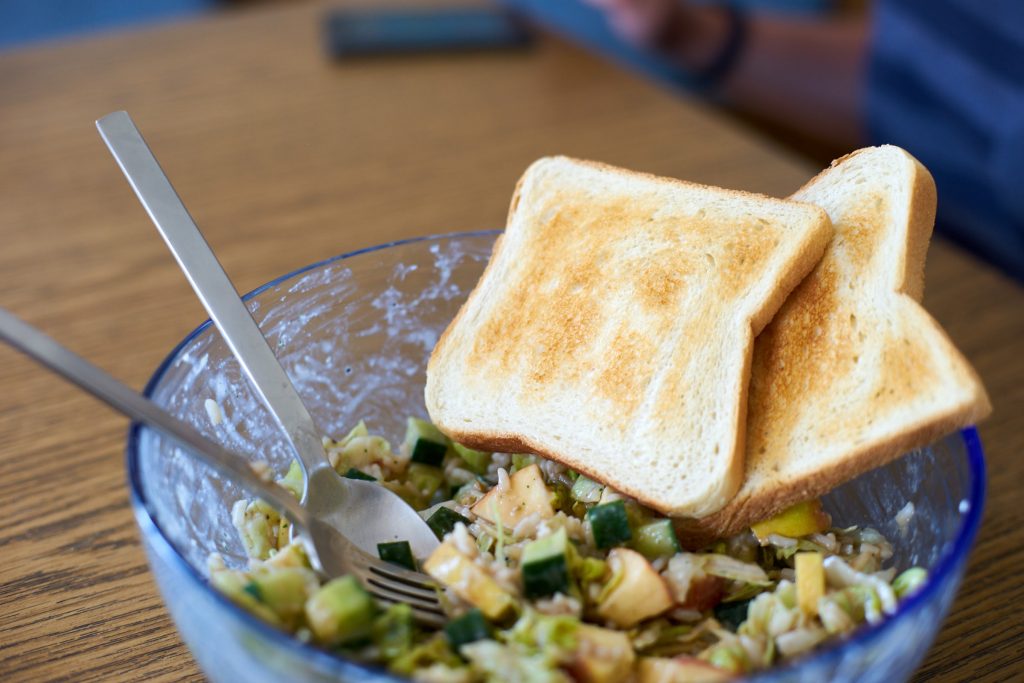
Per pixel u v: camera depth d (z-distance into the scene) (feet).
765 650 1.22
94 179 2.25
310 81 2.71
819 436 1.28
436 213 2.09
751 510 1.30
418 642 1.21
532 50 2.87
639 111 2.47
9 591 1.40
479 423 1.45
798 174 2.17
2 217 2.12
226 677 1.15
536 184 1.54
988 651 1.34
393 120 2.48
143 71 2.78
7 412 1.68
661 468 1.32
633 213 1.46
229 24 3.13
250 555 1.35
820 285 1.34
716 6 3.47
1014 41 2.53
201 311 1.86
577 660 1.16
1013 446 1.59
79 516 1.51
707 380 1.32
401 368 1.58
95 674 1.31
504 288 1.49
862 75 3.16
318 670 1.04
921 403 1.22
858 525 1.37
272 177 2.23
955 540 1.11
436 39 2.86
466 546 1.29
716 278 1.35
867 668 1.05
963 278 1.90
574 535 1.33
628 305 1.39
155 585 1.41
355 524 1.37
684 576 1.27
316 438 1.38
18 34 4.26
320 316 1.48
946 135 2.74
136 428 1.22
